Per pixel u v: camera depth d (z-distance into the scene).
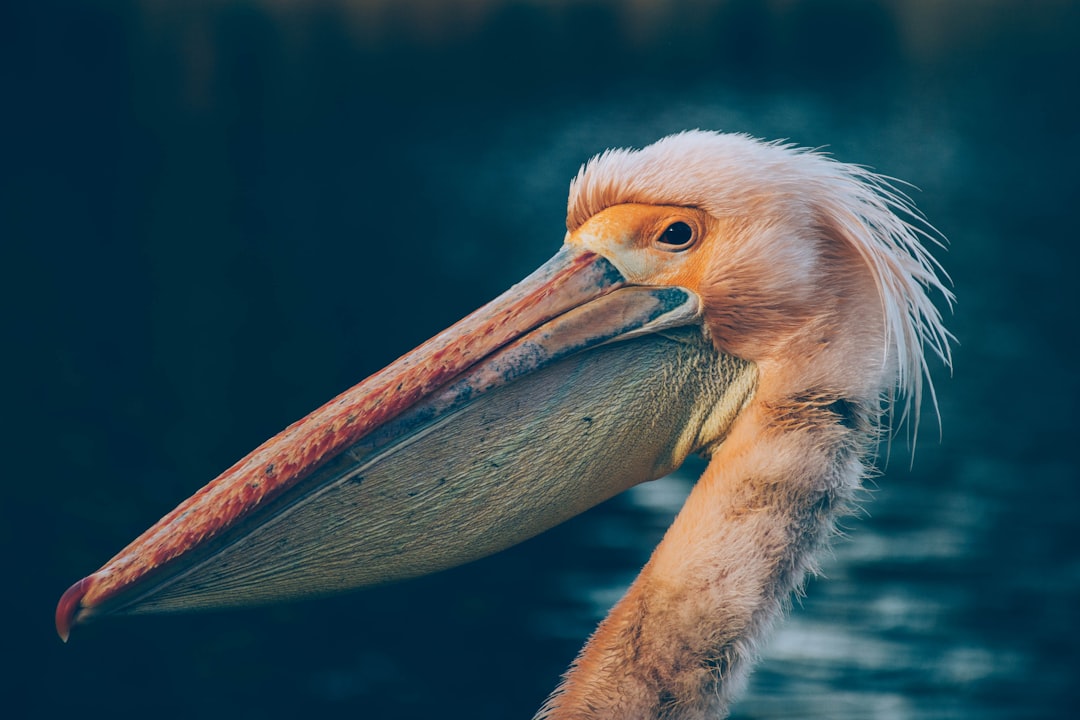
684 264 4.23
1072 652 14.23
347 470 3.99
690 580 4.14
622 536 17.98
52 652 15.51
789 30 83.06
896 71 66.31
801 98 59.59
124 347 29.06
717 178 4.20
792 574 4.16
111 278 35.50
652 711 4.14
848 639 14.52
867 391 4.20
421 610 16.47
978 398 23.48
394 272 37.22
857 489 4.26
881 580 16.03
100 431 23.20
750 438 4.20
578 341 4.17
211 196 46.16
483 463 4.09
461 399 4.06
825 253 4.24
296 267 37.59
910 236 4.49
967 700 13.27
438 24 89.94
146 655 15.52
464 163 51.81
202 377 26.91
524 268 37.53
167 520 3.92
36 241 39.28
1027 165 46.53
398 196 47.12
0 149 51.72
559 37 82.94
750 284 4.18
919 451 20.62
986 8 90.94
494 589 16.89
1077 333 27.80
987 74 64.94
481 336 4.14
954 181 44.12
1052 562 16.45
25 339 29.44
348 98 64.44
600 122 57.34
